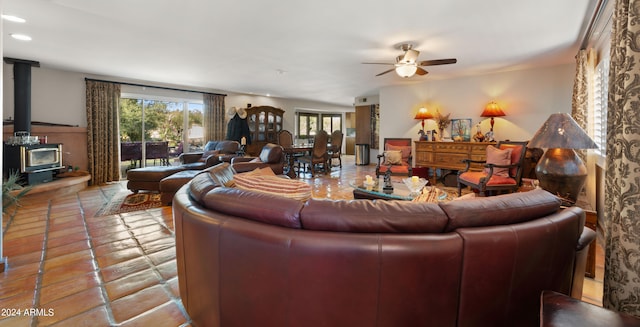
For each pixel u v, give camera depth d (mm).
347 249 1012
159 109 6383
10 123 4551
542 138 2264
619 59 1312
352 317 1050
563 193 2248
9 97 4598
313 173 6344
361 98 8445
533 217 1218
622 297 1285
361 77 5496
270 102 8258
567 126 2197
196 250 1301
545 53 3865
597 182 3180
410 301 1034
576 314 934
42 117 4949
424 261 1011
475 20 2801
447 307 1062
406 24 2900
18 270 2014
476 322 1102
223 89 7023
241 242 1140
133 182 4395
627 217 1254
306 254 1041
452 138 5562
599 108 3219
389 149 5477
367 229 1067
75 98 5266
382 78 5594
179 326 1471
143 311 1586
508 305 1135
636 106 1219
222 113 7156
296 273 1062
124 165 5996
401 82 5973
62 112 5137
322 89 6953
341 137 7547
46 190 4195
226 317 1230
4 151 4004
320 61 4328
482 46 3576
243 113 7148
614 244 1348
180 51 3867
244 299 1171
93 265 2109
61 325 1459
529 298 1175
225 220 1204
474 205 1149
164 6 2547
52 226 2955
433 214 1095
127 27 3047
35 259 2193
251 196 1250
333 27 2992
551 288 1233
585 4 2461
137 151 6133
